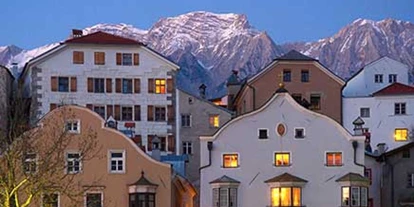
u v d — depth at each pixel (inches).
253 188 3041.3
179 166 3449.8
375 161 3555.6
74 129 2785.4
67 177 2753.4
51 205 2522.1
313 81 4185.5
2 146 2439.7
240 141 3063.5
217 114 4040.4
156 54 4013.3
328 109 4185.5
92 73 3939.5
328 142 3080.7
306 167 3063.5
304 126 3088.1
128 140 2832.2
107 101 3939.5
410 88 4323.3
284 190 3029.0
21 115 3243.1
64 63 3917.3
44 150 2559.1
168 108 3998.5
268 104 3085.6
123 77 3973.9
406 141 4264.3
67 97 3890.3
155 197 2829.7
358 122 3393.2
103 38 3971.5
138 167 2827.3
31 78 3887.8
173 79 4020.7
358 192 3043.8
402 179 3494.1
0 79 3809.1
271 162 3063.5
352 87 4766.2
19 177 2421.3
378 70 4763.8
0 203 2244.1
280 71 4153.5
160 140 3964.1
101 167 2800.2
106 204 2787.9
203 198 3034.0
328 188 3056.1
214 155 3053.6
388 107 4301.2
